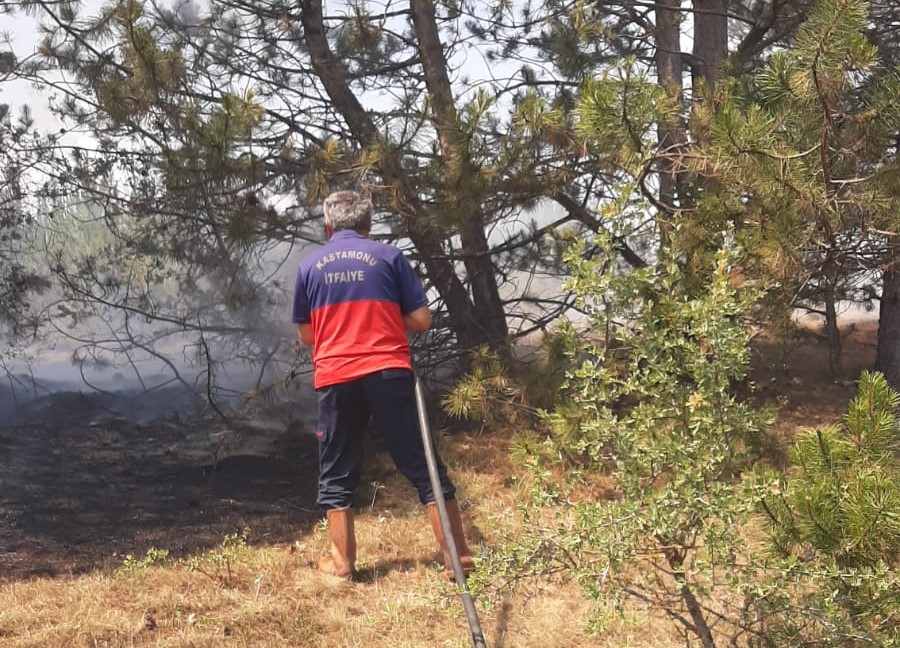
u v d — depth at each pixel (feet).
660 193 17.89
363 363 12.75
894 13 22.13
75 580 13.24
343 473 13.35
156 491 18.51
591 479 14.99
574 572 9.39
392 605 12.22
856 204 13.80
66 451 21.81
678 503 9.00
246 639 11.27
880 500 8.41
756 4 25.40
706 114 15.35
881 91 13.65
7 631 11.38
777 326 15.20
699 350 9.62
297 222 20.36
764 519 9.86
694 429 9.34
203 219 21.22
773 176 13.43
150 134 21.85
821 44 12.43
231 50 22.66
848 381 26.37
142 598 12.41
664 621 11.63
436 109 19.24
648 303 9.87
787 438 19.89
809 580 10.15
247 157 17.90
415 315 13.07
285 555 14.32
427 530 15.47
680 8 21.66
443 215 17.49
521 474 17.81
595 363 10.26
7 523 16.08
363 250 12.96
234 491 18.58
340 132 22.58
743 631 9.59
